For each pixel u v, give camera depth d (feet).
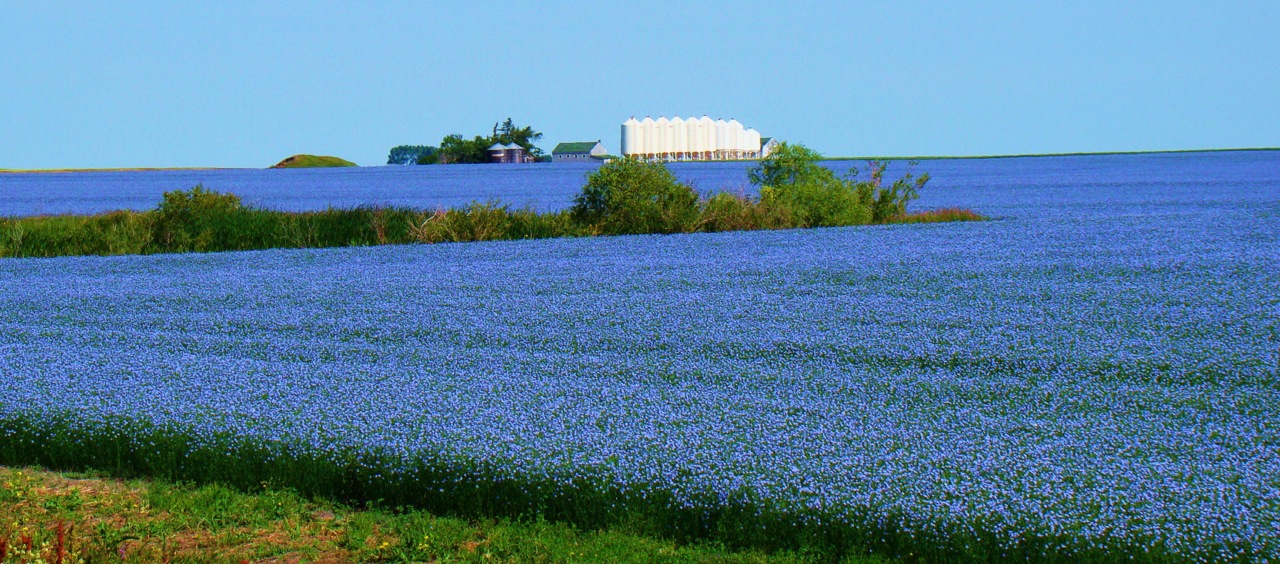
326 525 69.97
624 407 91.04
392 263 210.79
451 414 88.17
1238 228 265.75
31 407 90.07
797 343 121.90
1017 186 526.98
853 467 72.38
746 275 182.29
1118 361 109.09
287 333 133.90
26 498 75.41
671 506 67.46
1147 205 369.50
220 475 78.23
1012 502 64.59
